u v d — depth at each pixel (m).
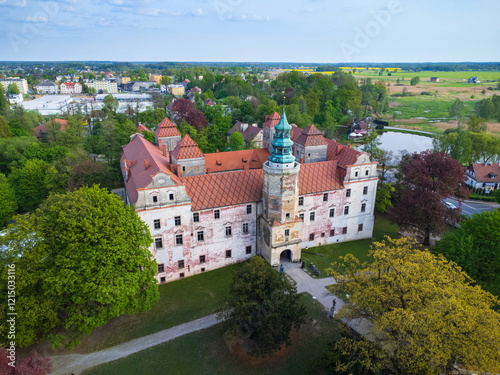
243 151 91.69
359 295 40.56
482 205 94.50
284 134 57.69
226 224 62.16
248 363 44.72
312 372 43.16
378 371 36.31
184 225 58.50
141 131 106.38
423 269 39.53
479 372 35.78
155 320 51.91
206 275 62.12
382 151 91.88
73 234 42.91
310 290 57.69
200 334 49.25
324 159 78.31
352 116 194.62
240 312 41.50
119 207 48.03
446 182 69.81
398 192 85.25
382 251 42.97
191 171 72.38
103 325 50.97
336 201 69.00
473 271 49.38
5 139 109.88
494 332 33.50
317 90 185.88
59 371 43.28
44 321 42.31
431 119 185.50
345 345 38.78
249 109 169.25
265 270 43.84
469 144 113.44
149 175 56.22
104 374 43.03
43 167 92.38
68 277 41.53
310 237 69.50
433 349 33.25
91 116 173.00
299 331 49.44
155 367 44.09
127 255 45.50
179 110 143.25
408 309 35.75
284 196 59.53
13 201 85.50
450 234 56.94
